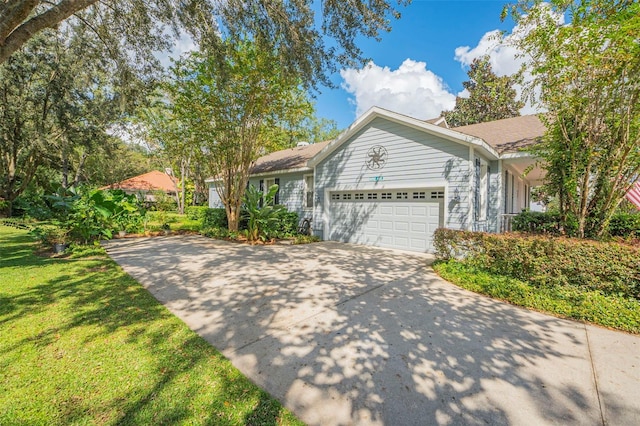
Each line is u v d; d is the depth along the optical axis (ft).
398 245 29.71
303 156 46.29
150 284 16.40
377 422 6.57
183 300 13.97
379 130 30.66
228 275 18.54
